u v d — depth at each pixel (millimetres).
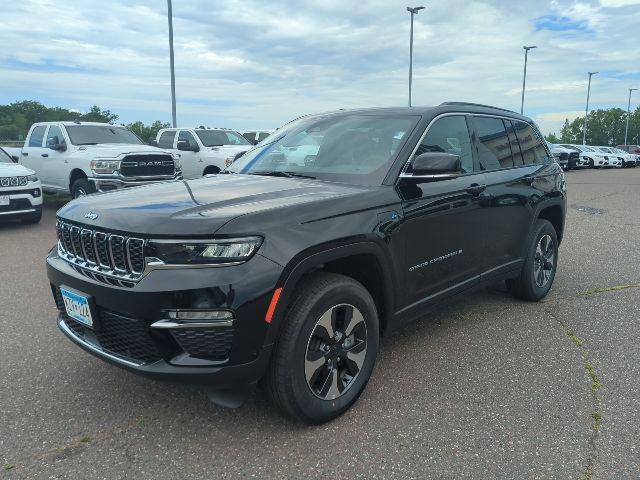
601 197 15297
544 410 3141
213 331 2537
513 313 4840
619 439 2838
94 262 2865
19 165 10016
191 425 2967
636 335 4320
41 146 11977
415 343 4133
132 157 10320
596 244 8125
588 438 2846
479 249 4156
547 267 5262
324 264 3072
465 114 4254
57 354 3895
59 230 3199
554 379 3537
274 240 2643
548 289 5281
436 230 3641
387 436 2861
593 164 36375
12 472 2547
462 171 4004
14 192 9398
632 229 9516
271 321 2611
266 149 4289
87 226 2879
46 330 4371
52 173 11430
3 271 6379
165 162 10938
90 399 3248
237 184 3416
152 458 2672
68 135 11250
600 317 4746
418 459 2662
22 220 10375
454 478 2518
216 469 2586
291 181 3508
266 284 2568
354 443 2795
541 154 5301
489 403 3217
